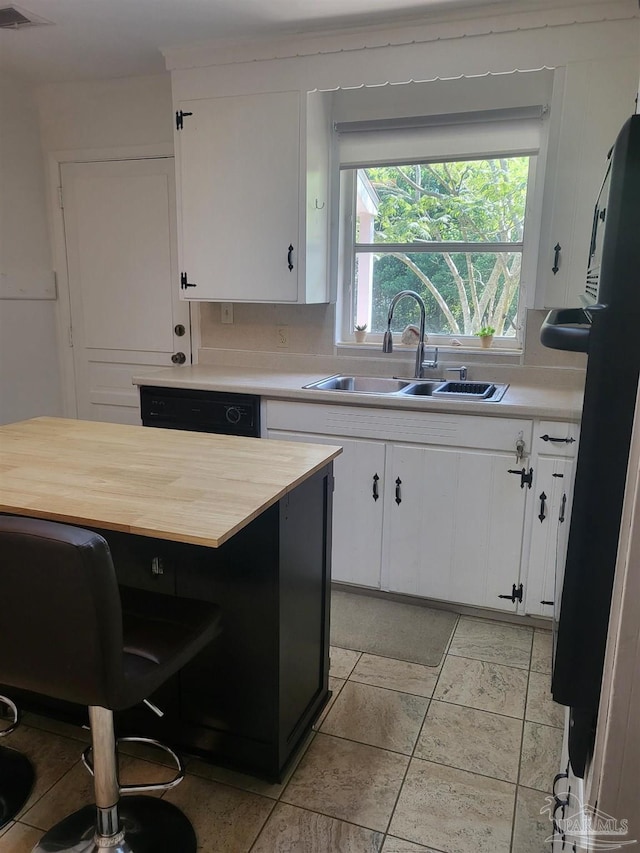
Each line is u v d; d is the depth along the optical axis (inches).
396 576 107.3
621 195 30.5
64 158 143.9
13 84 136.2
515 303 120.3
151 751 72.8
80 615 43.8
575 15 94.0
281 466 66.9
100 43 114.6
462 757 72.7
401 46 103.8
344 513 108.4
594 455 32.9
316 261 120.8
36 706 76.9
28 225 143.2
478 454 98.0
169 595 61.9
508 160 115.0
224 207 119.4
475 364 119.6
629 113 93.8
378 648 95.2
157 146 135.6
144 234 140.9
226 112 115.6
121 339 148.3
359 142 121.3
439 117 114.5
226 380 116.7
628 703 27.1
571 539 34.6
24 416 146.3
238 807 65.1
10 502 54.7
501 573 100.6
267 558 62.3
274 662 64.6
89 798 66.1
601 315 31.5
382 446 103.6
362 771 70.3
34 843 60.2
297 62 109.4
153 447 74.2
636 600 26.0
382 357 126.3
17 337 142.9
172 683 69.1
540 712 80.7
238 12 100.9
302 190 113.3
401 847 60.6
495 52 99.2
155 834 60.5
